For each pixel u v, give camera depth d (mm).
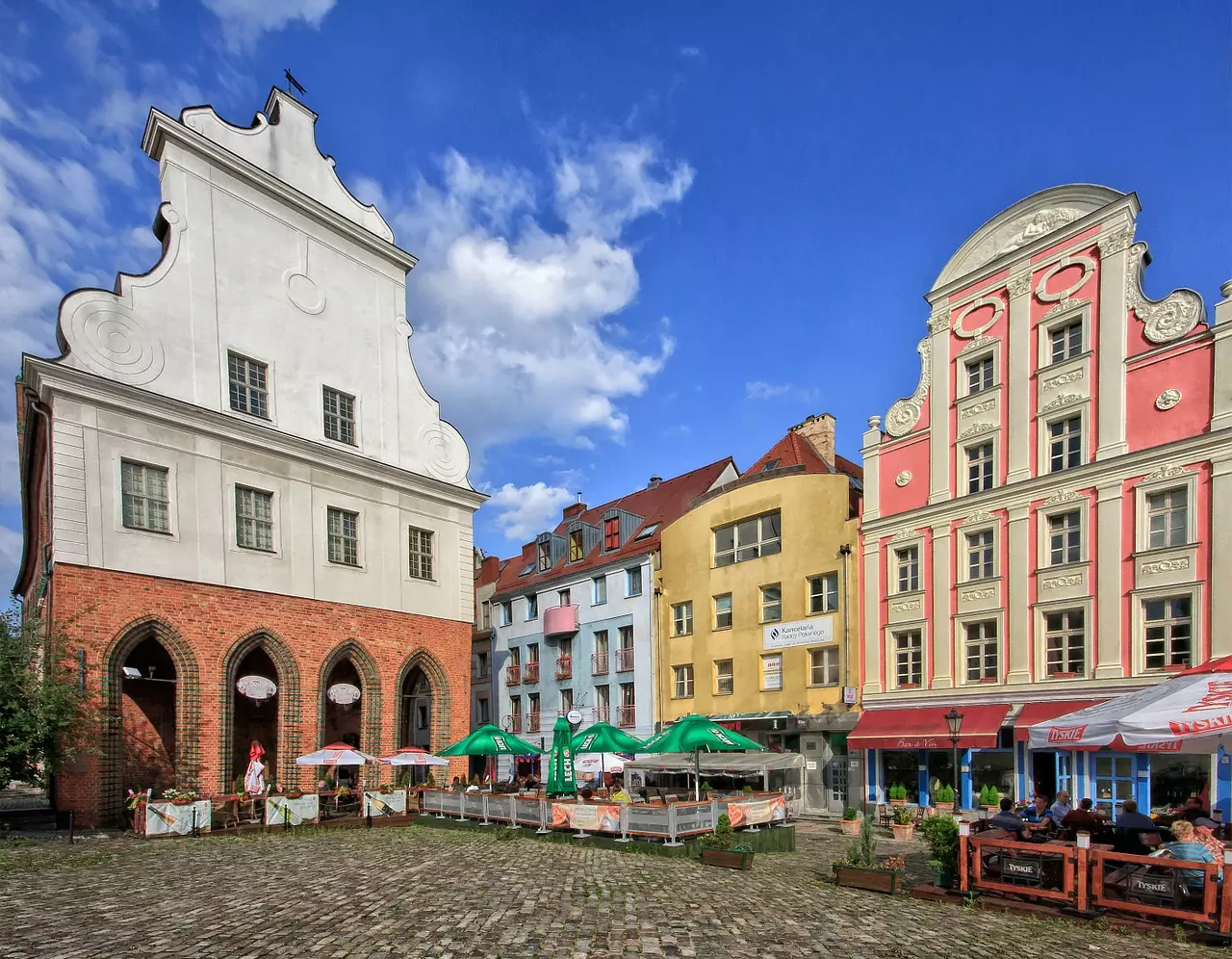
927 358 26188
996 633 23156
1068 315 22484
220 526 22281
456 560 29453
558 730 21797
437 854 15516
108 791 18938
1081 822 12445
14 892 10930
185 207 22906
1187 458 19562
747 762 24406
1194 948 8844
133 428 20688
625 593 36844
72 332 19797
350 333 27281
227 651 21859
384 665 26219
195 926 8945
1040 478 22375
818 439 34344
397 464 28094
